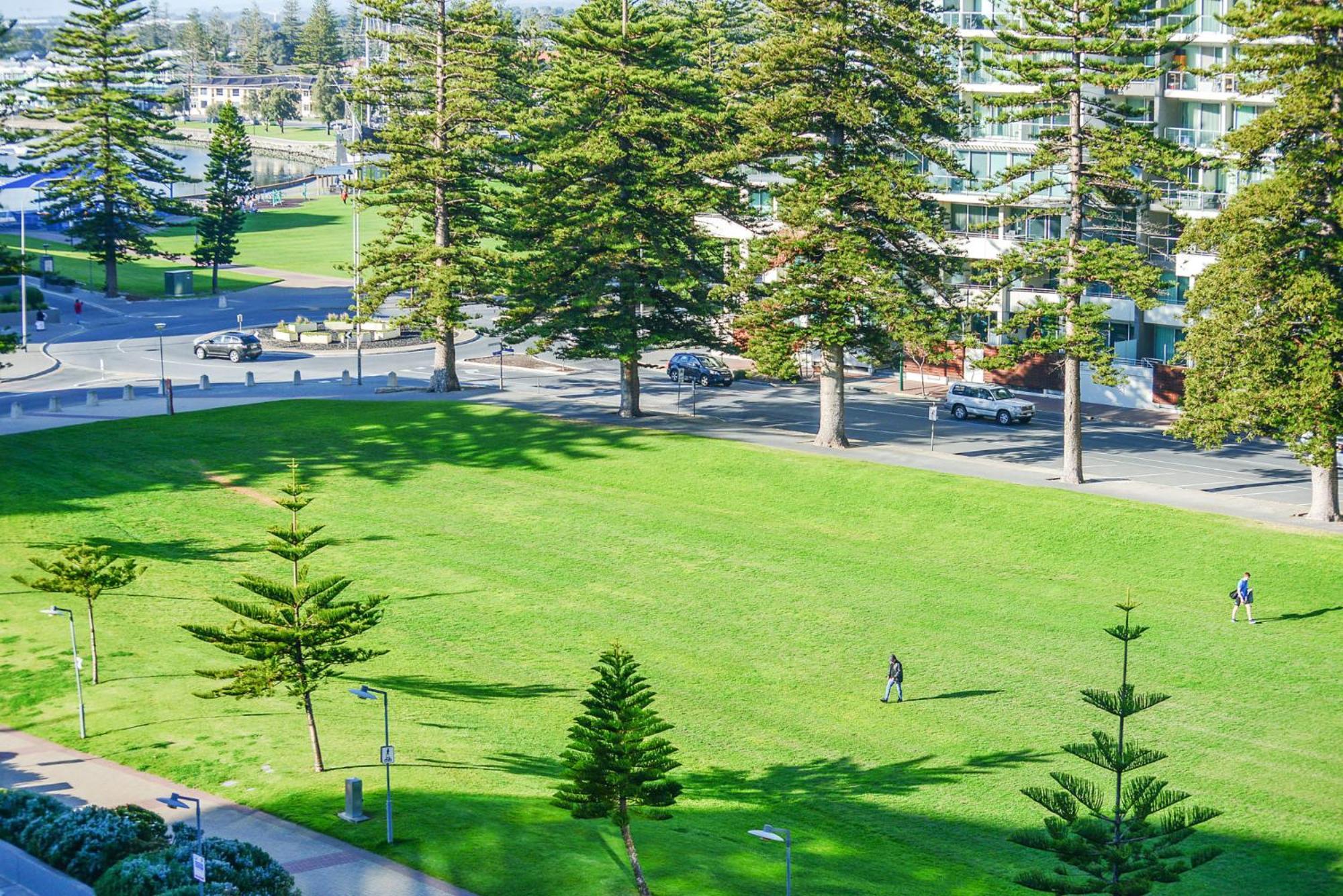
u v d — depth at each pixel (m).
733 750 45.84
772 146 78.38
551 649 53.94
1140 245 97.00
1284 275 63.59
